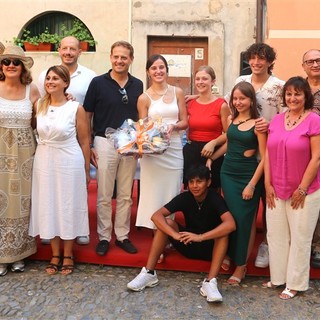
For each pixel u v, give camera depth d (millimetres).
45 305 3506
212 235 3635
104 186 4117
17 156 3867
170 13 7992
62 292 3697
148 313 3408
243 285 3842
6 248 3920
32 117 3971
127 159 4102
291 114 3549
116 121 4047
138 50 8070
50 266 4027
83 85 4426
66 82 3887
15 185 3885
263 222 4160
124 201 4199
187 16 7977
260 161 3738
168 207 3838
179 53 8133
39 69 8266
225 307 3500
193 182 3689
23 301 3561
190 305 3525
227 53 7973
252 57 3793
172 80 8203
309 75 3863
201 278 3973
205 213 3803
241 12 7863
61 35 8422
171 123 3955
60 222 3900
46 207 3865
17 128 3869
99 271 4074
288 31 6645
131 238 4484
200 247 3916
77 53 4383
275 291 3744
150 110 3951
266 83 3830
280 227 3615
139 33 8039
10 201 3900
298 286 3611
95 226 4793
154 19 8008
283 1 6648
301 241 3525
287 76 6641
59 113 3840
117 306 3502
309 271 3756
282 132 3521
